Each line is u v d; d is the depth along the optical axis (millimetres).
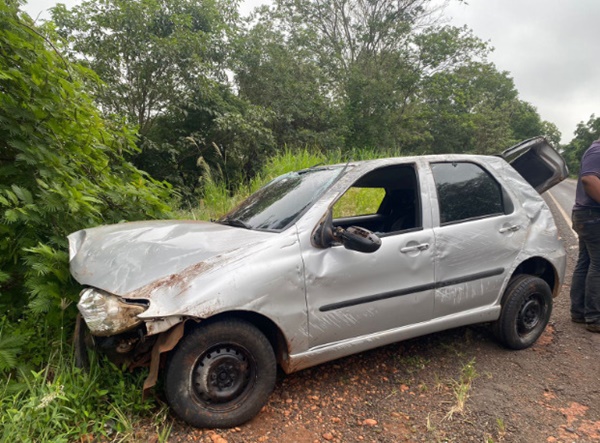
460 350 3863
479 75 28078
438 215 3465
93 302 2490
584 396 3113
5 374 2814
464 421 2783
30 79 3658
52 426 2377
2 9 3508
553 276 4145
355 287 2998
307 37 20344
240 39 15156
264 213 3377
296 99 17266
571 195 21906
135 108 13242
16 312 3352
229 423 2607
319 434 2639
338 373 3393
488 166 3939
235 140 14266
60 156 3951
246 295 2561
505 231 3750
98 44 12312
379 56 22359
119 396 2627
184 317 2395
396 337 3236
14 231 3482
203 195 9109
